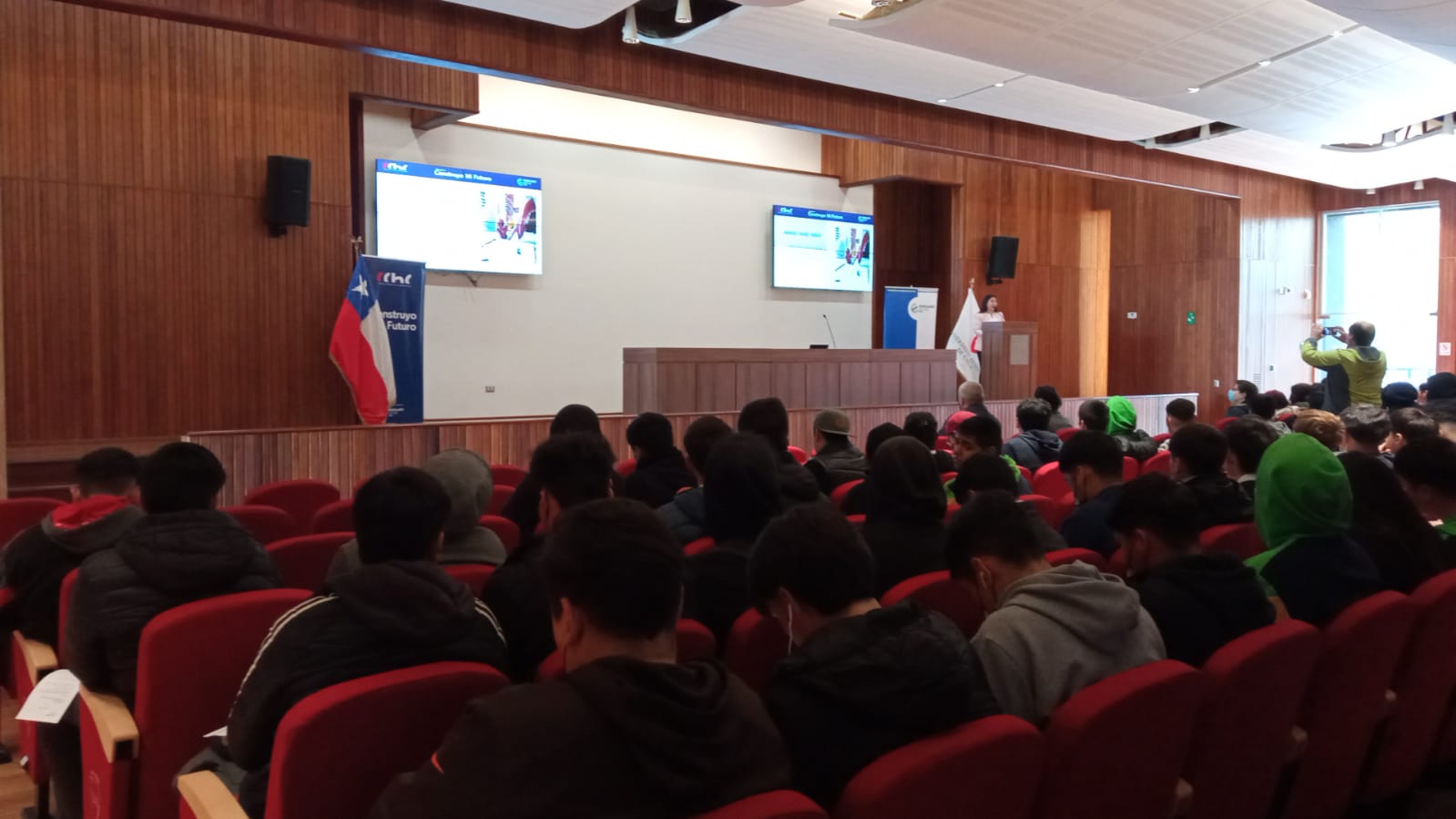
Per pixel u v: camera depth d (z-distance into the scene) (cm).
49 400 715
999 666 179
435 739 156
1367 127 910
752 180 1163
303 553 297
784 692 150
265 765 170
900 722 144
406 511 185
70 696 229
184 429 767
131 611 216
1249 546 320
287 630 168
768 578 169
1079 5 604
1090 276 1469
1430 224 1336
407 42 618
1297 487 246
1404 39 632
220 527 230
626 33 678
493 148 962
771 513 251
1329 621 241
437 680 155
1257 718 193
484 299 963
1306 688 217
